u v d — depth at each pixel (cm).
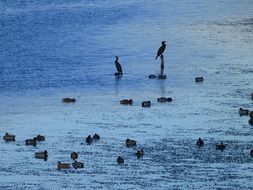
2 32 17825
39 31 17838
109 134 9950
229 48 15212
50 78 13250
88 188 8281
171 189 8200
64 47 15812
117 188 8256
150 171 8694
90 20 19012
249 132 9931
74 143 9638
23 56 15088
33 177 8600
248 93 11862
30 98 11969
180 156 9119
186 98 11644
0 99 11912
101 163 8944
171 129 10094
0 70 13925
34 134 10044
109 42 16175
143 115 10769
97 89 12469
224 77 12912
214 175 8556
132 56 14825
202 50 15100
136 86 12581
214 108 11038
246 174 8575
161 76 12988
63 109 11225
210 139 9681
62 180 8500
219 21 18388
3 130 10256
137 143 9575
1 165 8944
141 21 18612
